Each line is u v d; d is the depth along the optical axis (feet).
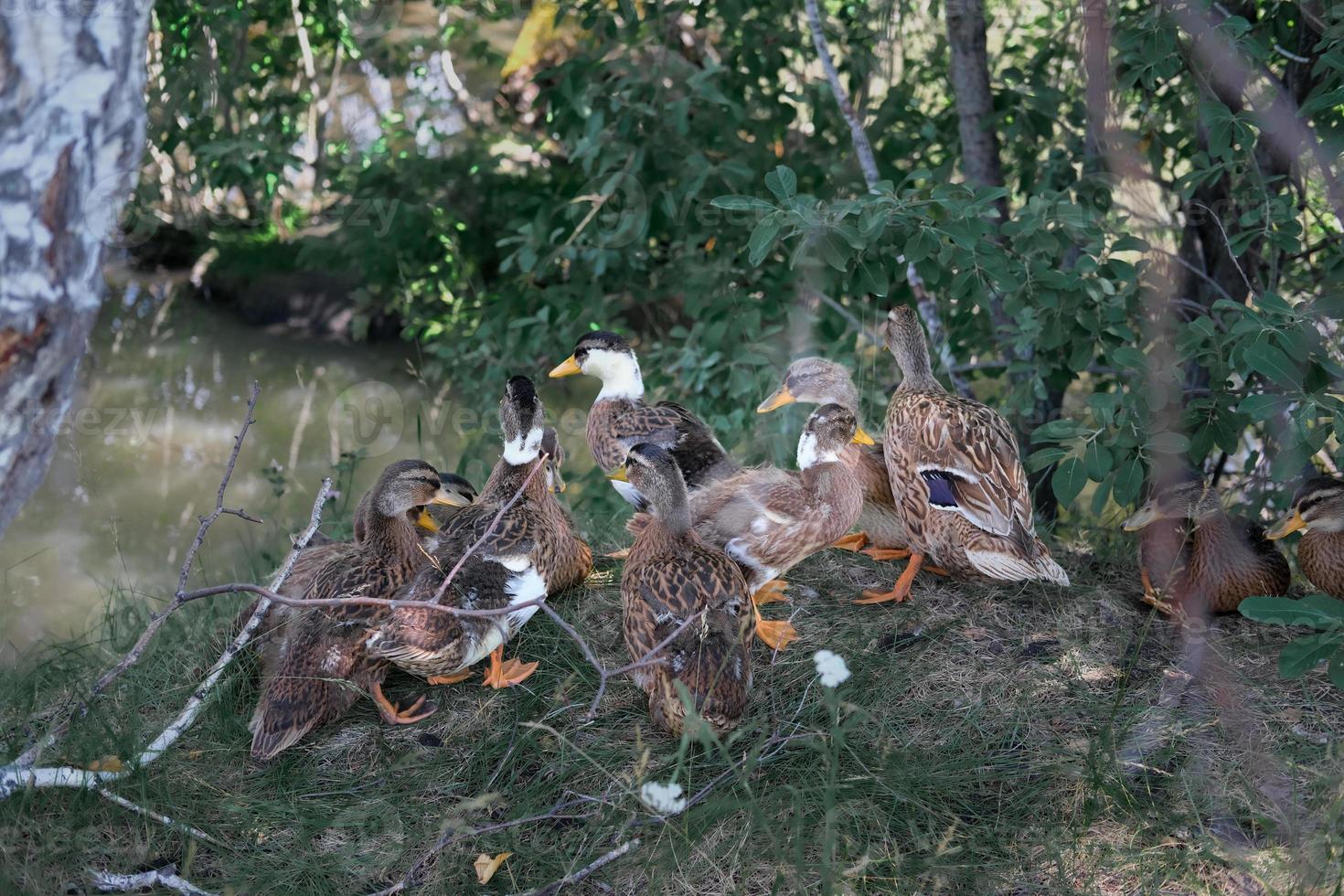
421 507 18.56
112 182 9.79
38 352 9.52
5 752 15.31
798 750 14.48
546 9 38.60
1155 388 17.40
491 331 28.55
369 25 31.83
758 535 16.71
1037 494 23.70
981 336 24.81
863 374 24.67
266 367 39.55
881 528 19.45
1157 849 12.82
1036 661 16.22
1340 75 17.43
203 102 28.27
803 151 28.58
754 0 26.99
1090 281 19.21
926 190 22.67
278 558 23.39
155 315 41.78
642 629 14.94
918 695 15.60
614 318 31.37
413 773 14.78
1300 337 15.75
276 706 14.52
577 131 28.12
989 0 28.14
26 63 8.88
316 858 13.50
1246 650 16.35
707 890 12.78
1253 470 22.31
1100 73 18.95
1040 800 13.66
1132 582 18.79
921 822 13.44
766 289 26.20
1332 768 13.76
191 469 32.94
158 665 17.54
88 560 28.35
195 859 13.44
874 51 27.45
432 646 14.99
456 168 36.09
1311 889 12.07
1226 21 17.72
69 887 12.88
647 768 14.34
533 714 15.52
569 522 20.12
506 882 13.04
